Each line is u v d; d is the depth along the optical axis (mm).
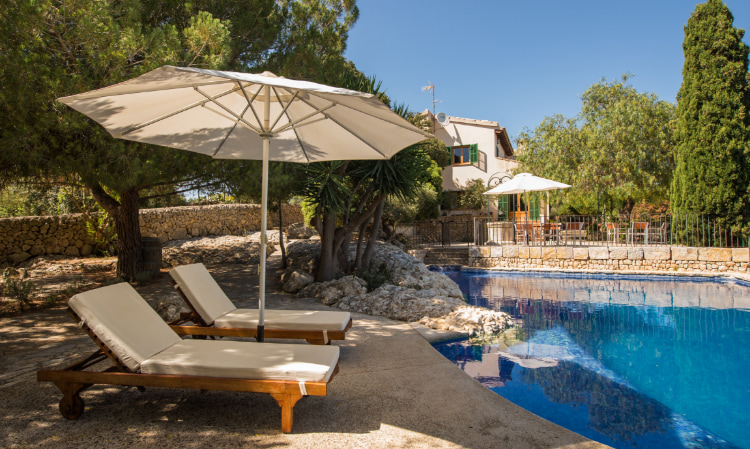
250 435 2537
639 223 14266
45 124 4559
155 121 3721
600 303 8023
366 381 3494
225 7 7961
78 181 7727
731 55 12430
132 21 5535
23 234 11578
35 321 5660
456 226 20734
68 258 11836
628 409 3369
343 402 3061
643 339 5453
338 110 3746
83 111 3289
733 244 12328
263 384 2549
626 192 15844
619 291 9469
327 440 2479
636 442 2848
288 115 3914
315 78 8477
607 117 17047
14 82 4133
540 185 13727
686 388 3814
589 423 3115
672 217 13188
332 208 7867
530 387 3795
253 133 4355
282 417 2559
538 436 2590
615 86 20266
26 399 3064
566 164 17594
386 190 8375
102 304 2830
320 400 3094
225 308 4473
